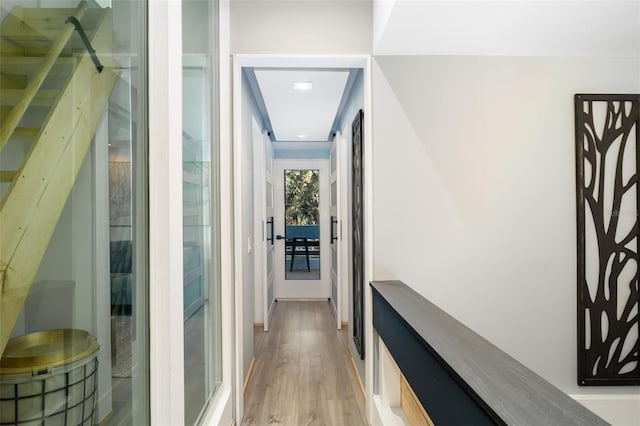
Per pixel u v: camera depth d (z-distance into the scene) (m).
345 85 2.81
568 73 2.12
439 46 1.96
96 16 0.74
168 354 1.02
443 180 2.09
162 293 1.01
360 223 2.50
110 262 0.80
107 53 0.78
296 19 2.05
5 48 0.53
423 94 2.08
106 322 0.78
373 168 2.07
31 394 0.58
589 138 2.12
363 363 2.48
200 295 1.55
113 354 0.81
